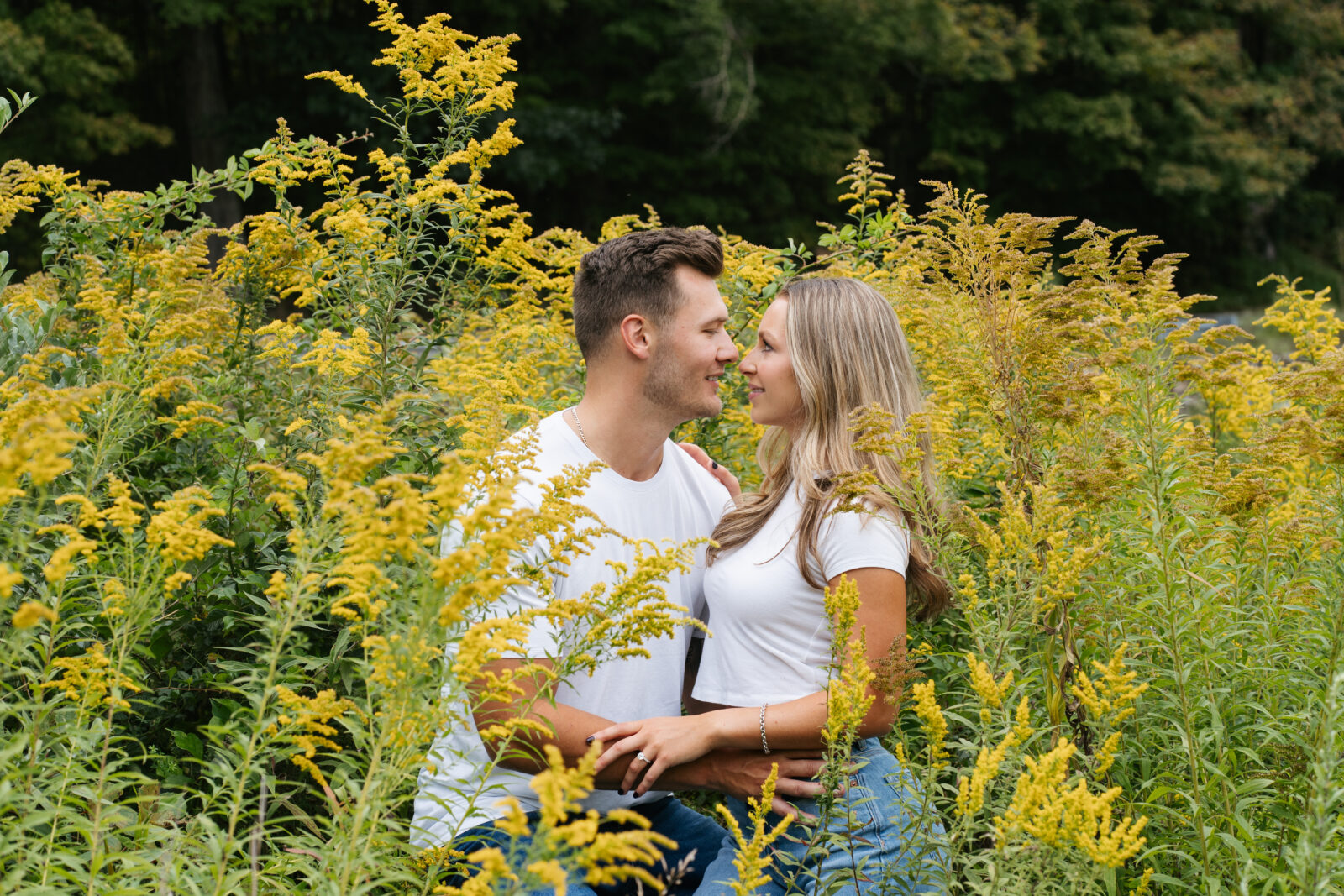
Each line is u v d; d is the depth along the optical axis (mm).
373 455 1915
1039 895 1999
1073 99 26281
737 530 3012
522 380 3811
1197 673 2686
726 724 2701
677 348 2939
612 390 3006
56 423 1724
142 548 2834
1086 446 2998
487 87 3701
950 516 2816
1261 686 2770
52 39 16672
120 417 2682
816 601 2836
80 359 3260
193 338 3697
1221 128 28453
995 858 1960
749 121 22328
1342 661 2590
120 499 2062
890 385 3039
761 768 2727
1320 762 2100
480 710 2488
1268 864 2512
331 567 2158
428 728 1944
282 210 3738
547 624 2670
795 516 2914
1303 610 2795
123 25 20141
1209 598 2689
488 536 1885
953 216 3154
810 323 3023
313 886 2037
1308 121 30109
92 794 2066
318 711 2025
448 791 2686
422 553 1844
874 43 22734
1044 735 2709
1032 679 2564
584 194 21406
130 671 2135
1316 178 34500
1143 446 2859
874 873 2572
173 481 3281
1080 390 2812
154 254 3480
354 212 3447
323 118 19516
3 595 1509
